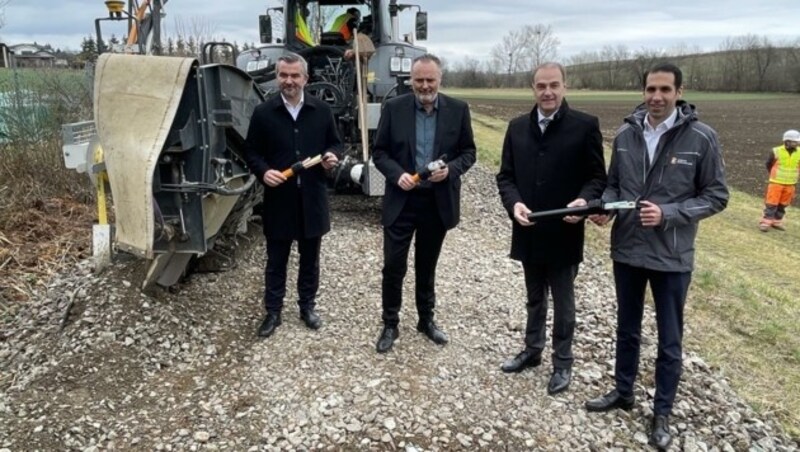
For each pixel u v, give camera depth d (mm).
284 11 7902
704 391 3955
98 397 3475
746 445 3492
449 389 3709
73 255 5512
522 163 3631
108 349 3795
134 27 5543
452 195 3904
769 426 3752
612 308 5113
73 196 7039
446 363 4004
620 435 3455
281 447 3186
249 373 3799
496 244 6820
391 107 3918
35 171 6918
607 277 6004
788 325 5379
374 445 3203
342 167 6652
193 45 10766
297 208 4148
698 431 3551
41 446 3096
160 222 3686
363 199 8344
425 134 3898
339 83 7625
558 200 3574
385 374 3811
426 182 3891
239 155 4527
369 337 4301
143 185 3416
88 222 6371
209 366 3877
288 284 5191
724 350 4746
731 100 53938
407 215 3947
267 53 7906
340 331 4367
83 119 7676
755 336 5090
